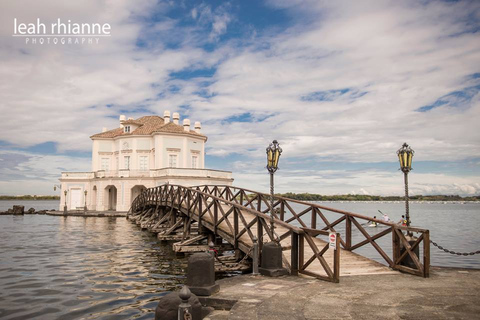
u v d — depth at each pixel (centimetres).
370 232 3175
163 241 2075
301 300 623
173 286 1082
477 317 524
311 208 1289
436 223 4509
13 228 3033
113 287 1069
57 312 834
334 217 7112
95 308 863
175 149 4769
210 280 691
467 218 5953
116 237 2383
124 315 812
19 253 1731
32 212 5634
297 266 855
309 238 827
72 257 1616
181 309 516
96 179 4997
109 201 5212
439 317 525
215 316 604
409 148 981
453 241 2483
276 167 1002
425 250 802
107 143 5319
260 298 650
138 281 1147
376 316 532
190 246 1608
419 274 808
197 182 4269
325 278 775
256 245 874
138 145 4972
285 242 1177
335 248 754
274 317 537
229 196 2117
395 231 894
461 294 655
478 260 1662
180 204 2016
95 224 3384
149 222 2781
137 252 1761
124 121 5216
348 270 879
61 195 5247
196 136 5012
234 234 1266
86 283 1119
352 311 559
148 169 4928
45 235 2511
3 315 812
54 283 1118
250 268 1248
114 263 1468
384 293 664
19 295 977
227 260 1321
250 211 1109
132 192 4916
